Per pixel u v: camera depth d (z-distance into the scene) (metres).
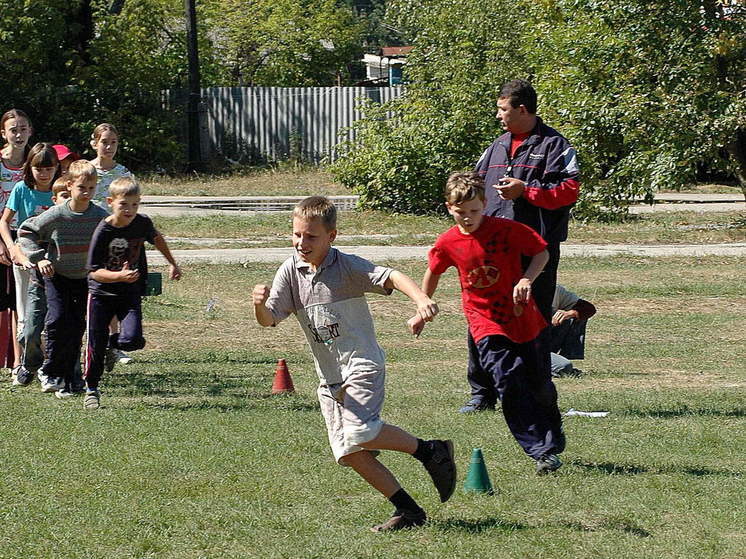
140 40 130.00
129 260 27.06
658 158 78.56
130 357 37.38
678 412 27.84
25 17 119.31
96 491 19.61
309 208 16.94
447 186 21.45
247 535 17.19
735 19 77.88
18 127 31.59
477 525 17.70
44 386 29.09
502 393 21.47
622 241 80.56
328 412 17.52
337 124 131.75
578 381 33.97
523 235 21.38
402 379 33.84
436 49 100.69
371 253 71.19
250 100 131.12
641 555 16.20
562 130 82.12
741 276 62.50
